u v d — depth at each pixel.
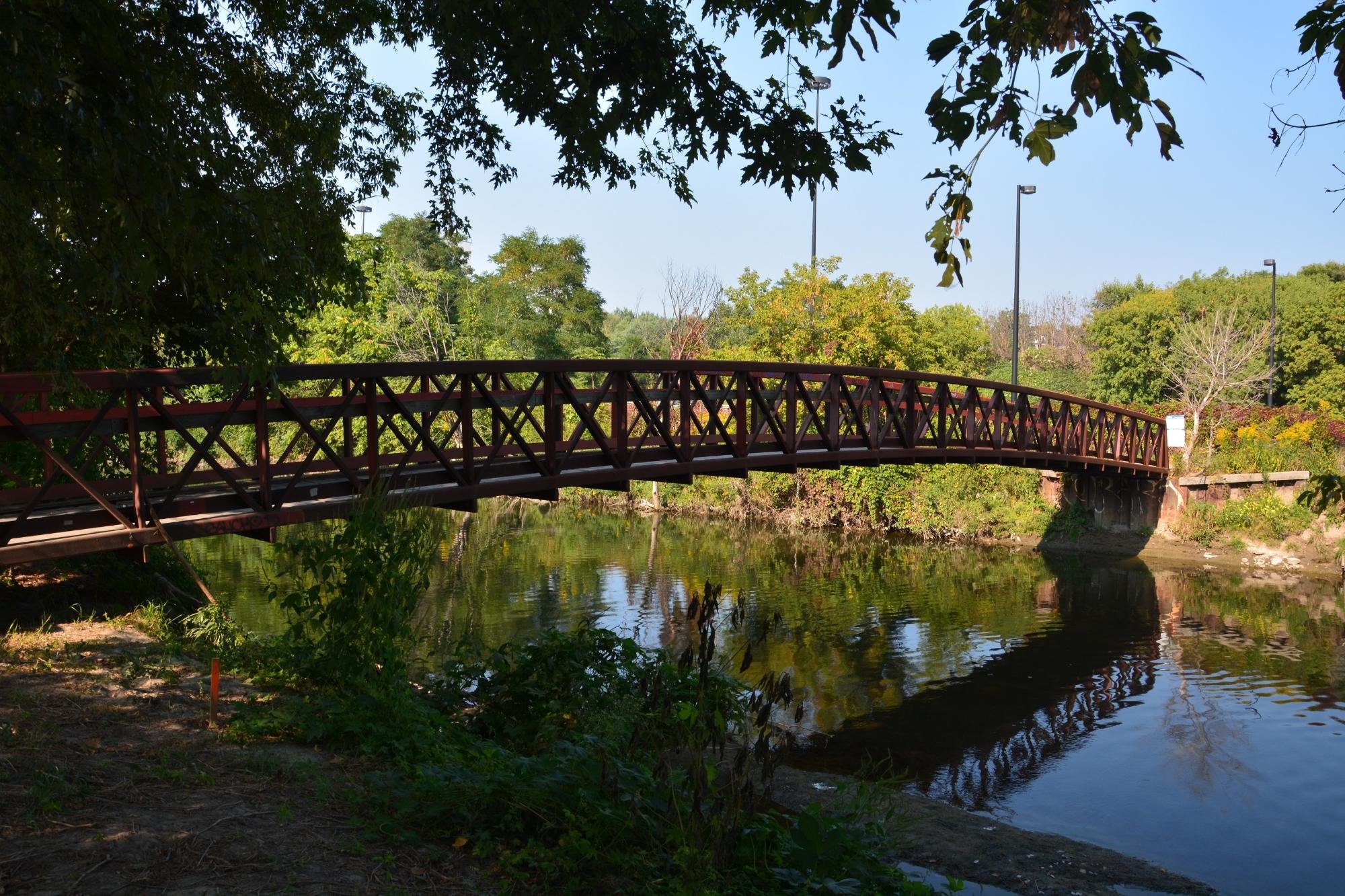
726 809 3.86
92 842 3.34
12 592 7.60
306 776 4.29
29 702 4.93
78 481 6.48
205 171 5.24
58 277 5.39
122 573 8.51
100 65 4.22
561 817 3.86
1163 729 10.24
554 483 9.35
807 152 6.74
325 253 8.52
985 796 8.23
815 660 12.81
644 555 21.05
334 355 24.03
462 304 30.92
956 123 2.90
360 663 5.58
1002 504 24.61
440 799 4.01
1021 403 17.64
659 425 10.55
